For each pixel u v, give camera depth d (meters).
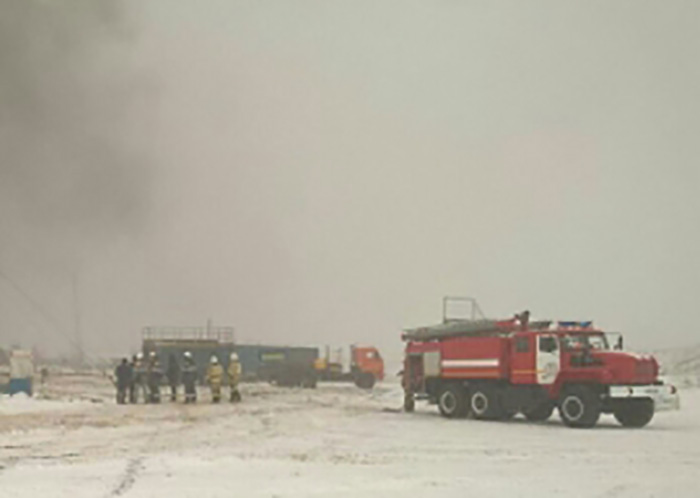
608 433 17.98
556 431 18.45
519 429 18.98
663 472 11.79
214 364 30.08
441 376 23.03
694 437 17.05
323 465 12.23
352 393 38.84
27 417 21.88
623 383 19.27
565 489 10.17
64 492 9.57
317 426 19.59
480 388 21.91
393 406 28.52
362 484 10.38
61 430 18.05
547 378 20.20
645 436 17.28
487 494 9.73
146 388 32.56
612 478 11.17
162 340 45.75
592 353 19.75
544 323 21.53
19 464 12.17
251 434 17.42
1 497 9.23
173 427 19.08
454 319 27.39
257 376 47.34
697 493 10.00
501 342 21.47
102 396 34.62
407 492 9.81
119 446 14.86
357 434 17.53
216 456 13.26
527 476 11.29
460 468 12.08
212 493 9.56
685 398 32.41
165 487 9.99
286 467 11.93
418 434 17.58
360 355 46.59
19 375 30.86
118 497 9.21
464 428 19.23
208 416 22.75
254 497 9.34
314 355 49.38
